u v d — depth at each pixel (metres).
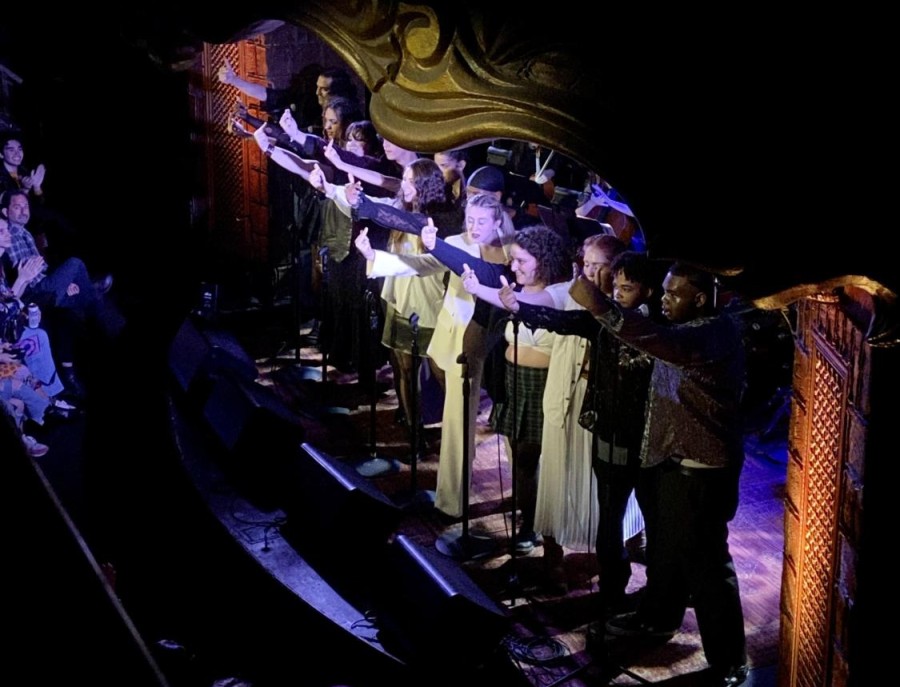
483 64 2.55
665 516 5.34
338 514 5.70
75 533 1.38
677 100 2.45
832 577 3.71
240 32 2.96
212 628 5.59
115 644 1.25
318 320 9.53
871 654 3.37
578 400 5.90
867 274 2.48
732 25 2.39
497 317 6.17
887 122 2.38
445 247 6.10
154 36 3.19
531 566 6.36
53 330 7.98
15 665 1.21
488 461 7.61
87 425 5.74
